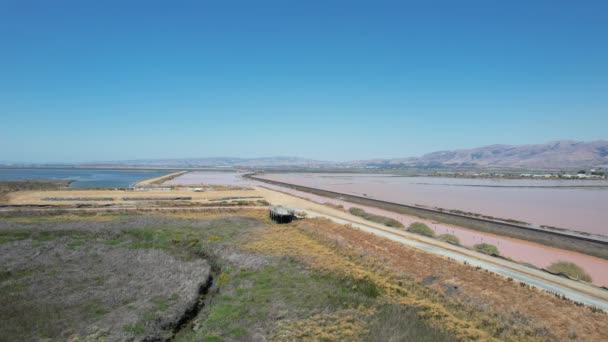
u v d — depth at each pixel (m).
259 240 38.19
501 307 20.48
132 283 25.39
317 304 21.56
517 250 38.44
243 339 17.73
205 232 42.62
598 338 17.17
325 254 32.03
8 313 20.22
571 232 45.09
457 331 17.95
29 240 37.53
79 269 28.47
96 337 17.38
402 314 19.83
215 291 25.17
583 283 25.62
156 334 18.34
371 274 26.03
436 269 27.30
